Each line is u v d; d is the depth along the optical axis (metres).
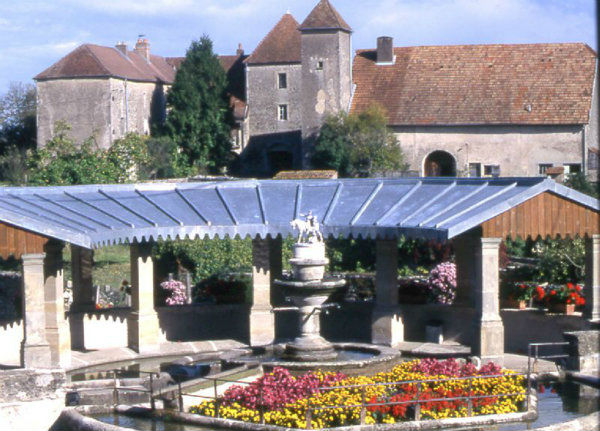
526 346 22.16
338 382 16.56
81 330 23.02
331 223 21.27
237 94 75.38
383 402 15.65
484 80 60.03
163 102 76.56
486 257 19.25
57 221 19.61
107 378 20.05
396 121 59.09
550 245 26.70
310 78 62.81
